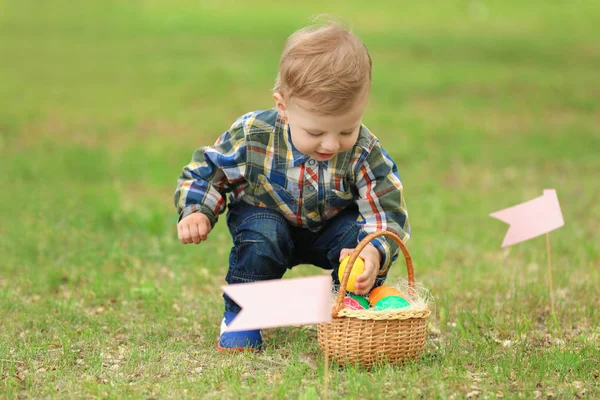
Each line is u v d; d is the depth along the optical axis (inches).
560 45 960.3
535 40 992.9
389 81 728.3
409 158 475.8
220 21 1118.4
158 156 470.9
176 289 244.1
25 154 460.1
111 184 400.2
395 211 186.9
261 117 184.9
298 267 274.5
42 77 745.0
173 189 402.0
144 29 1045.2
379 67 797.2
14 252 282.2
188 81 724.0
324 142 164.6
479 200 379.6
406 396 156.9
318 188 185.2
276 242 187.2
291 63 163.5
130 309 227.8
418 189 404.5
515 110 627.5
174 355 183.5
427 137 531.2
